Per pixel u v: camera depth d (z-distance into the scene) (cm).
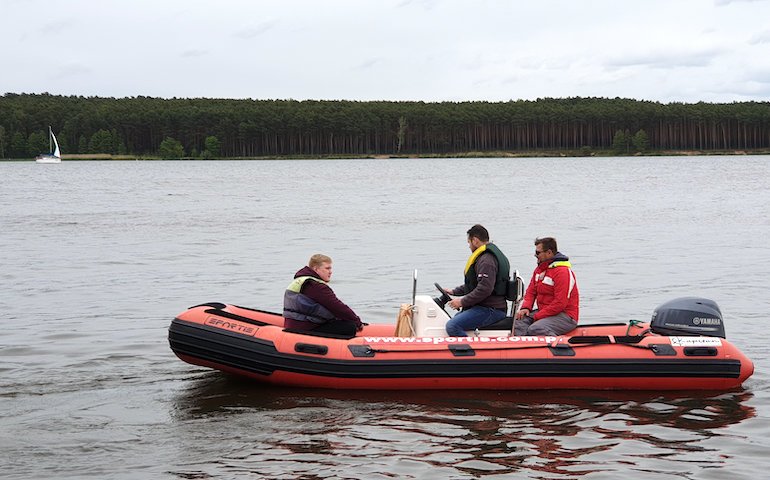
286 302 819
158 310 1144
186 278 1437
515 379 773
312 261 827
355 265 1588
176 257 1709
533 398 759
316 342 782
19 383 791
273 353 777
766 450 627
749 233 2114
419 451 625
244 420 693
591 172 6831
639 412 719
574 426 682
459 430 672
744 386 794
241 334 789
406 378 768
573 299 834
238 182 5391
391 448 631
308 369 772
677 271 1484
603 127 13462
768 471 587
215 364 795
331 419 698
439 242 1973
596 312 1133
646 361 777
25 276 1447
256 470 588
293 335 788
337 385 774
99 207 3148
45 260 1658
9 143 12175
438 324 818
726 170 6944
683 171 6806
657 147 13450
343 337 793
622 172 6750
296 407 729
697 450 628
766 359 881
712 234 2105
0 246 1892
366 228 2312
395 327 861
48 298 1231
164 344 945
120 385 789
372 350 774
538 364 773
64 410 714
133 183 5288
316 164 10319
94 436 654
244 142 12450
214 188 4625
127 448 629
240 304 1203
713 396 766
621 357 779
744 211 2792
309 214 2803
